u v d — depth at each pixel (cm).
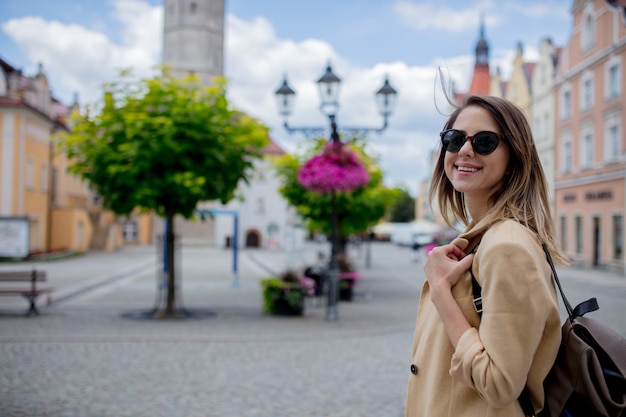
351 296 1723
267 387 711
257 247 6128
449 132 180
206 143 1238
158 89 1229
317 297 1675
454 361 157
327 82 1246
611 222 2723
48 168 4209
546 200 178
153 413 600
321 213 1828
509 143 173
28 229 3409
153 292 1927
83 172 1281
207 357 884
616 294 1527
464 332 158
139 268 3150
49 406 616
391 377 768
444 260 169
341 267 1731
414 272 2998
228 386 713
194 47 6175
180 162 1223
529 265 150
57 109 4881
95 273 2739
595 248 2920
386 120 1291
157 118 1192
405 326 1216
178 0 6178
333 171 1234
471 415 163
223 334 1097
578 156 3077
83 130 1263
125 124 1212
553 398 159
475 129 175
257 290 2034
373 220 1919
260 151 1347
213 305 1580
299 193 1803
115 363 833
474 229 171
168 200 1312
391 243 8281
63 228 4512
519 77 3941
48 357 869
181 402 641
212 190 1281
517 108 177
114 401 641
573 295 1498
